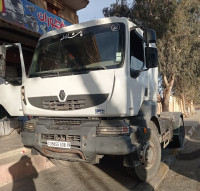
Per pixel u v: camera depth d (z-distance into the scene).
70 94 3.94
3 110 6.73
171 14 11.98
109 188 4.16
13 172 4.68
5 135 7.59
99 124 3.70
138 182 4.38
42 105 4.27
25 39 9.08
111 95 3.64
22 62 4.89
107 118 3.82
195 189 4.10
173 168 5.30
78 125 3.90
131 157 3.94
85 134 3.67
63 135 3.91
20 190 4.23
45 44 4.72
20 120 8.07
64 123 4.10
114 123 3.65
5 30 8.01
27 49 9.57
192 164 5.57
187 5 12.38
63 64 4.25
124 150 3.50
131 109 3.80
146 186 4.18
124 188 4.13
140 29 4.61
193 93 27.48
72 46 4.34
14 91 5.31
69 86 3.97
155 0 12.09
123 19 4.08
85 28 4.36
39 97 4.32
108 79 3.69
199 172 4.96
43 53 4.66
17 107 5.29
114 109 3.60
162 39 12.49
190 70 14.35
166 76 14.19
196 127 13.43
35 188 4.31
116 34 4.01
